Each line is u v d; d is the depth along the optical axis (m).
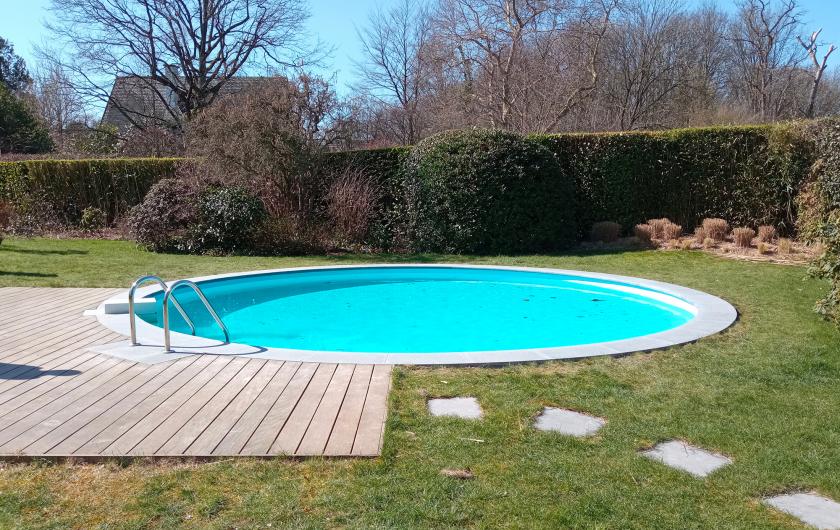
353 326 8.02
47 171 17.20
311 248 13.50
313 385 4.53
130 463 3.26
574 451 3.43
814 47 22.91
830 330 6.36
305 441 3.50
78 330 6.26
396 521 2.71
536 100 20.38
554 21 19.25
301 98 14.57
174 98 28.53
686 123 24.67
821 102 26.83
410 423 3.79
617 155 13.85
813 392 4.47
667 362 5.26
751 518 2.75
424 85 25.94
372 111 28.08
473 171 12.98
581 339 7.37
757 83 26.86
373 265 11.16
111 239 15.62
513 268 10.80
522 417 3.93
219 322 5.88
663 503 2.88
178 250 13.24
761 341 5.95
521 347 7.04
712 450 3.47
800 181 12.37
